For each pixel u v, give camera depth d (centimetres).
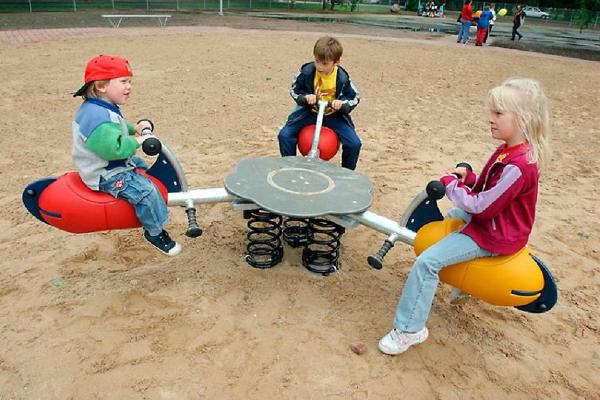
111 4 2720
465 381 259
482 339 292
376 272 351
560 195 514
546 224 446
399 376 258
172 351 263
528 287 251
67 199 271
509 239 244
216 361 258
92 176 269
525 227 245
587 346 294
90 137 257
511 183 229
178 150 570
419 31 2328
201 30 1748
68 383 241
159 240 289
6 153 530
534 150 231
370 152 608
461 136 696
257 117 720
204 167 522
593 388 262
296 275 336
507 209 242
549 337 299
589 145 691
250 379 248
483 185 256
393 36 1997
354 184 315
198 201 302
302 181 313
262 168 330
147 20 2053
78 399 233
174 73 984
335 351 270
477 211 238
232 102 794
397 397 245
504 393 255
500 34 2553
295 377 251
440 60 1401
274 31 1859
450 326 301
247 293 314
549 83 1149
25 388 237
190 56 1193
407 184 515
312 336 280
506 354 282
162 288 314
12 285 311
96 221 275
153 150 262
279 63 1162
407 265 365
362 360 266
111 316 287
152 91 834
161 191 293
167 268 337
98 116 258
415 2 4700
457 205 244
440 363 270
